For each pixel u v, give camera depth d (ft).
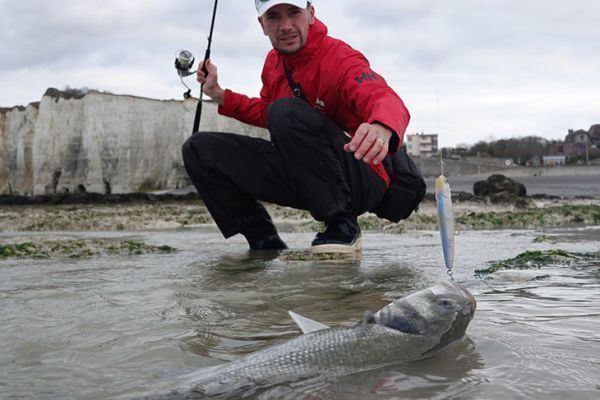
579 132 410.31
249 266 16.99
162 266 17.29
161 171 123.95
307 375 7.13
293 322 10.18
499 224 35.70
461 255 18.98
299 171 18.56
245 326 9.96
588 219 37.14
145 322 10.26
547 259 16.57
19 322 10.32
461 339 8.49
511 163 331.77
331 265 16.87
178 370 7.61
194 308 11.27
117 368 7.89
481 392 6.66
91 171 122.93
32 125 129.08
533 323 9.60
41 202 75.61
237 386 6.86
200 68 21.01
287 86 19.52
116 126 123.03
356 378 7.16
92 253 20.74
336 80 17.65
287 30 17.53
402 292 12.54
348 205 19.03
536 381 6.95
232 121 125.29
